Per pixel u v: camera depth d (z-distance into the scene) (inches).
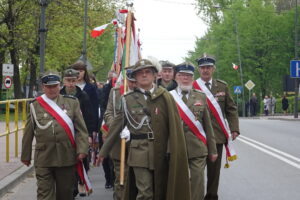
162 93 248.4
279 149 663.1
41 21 680.4
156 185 246.1
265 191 384.8
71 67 370.3
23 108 581.9
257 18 2156.7
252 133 935.0
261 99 2253.9
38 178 274.4
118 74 401.1
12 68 1063.6
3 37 1357.0
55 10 1370.6
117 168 283.6
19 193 383.6
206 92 332.8
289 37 2133.4
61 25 1401.3
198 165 285.4
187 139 286.7
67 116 275.4
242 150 649.6
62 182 277.9
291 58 2139.5
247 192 381.7
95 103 373.4
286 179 435.8
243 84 2212.1
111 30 1517.0
